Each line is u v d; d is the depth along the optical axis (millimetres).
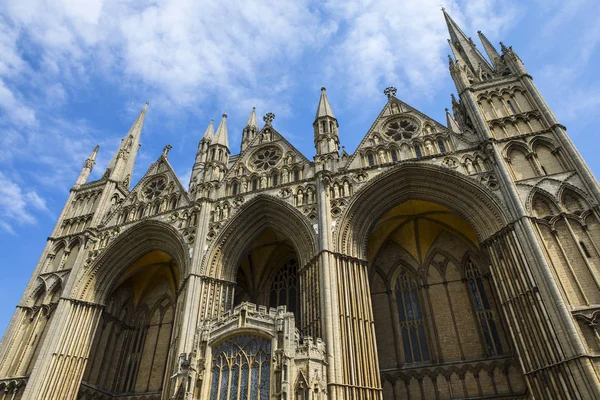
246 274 41281
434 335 32719
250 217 37000
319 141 39656
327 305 27469
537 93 35125
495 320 32062
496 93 37188
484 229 29984
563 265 25922
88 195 49781
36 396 32094
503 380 29125
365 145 38219
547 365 22938
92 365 37906
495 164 31203
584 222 27234
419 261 37031
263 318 26281
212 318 28547
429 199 33781
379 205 34219
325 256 30031
